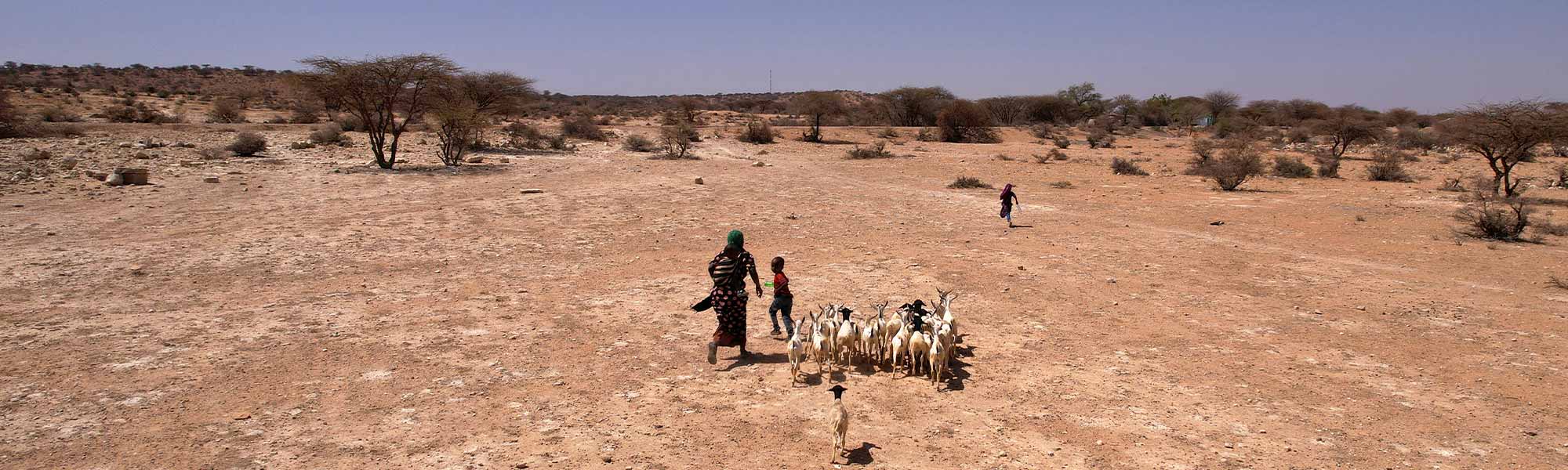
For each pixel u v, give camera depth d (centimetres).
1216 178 3222
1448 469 674
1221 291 1365
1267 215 2356
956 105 6600
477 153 4378
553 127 6962
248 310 1168
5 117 4278
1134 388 876
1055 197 2848
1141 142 6988
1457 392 862
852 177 3609
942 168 4138
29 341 988
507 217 2203
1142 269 1559
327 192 2661
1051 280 1444
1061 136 7106
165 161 3428
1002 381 894
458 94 4369
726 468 664
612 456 684
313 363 926
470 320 1135
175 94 9919
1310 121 7788
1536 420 781
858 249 1770
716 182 3250
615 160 4234
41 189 2483
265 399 806
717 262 950
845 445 714
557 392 845
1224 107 10419
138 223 1956
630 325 1119
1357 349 1024
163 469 643
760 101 14962
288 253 1630
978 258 1655
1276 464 684
